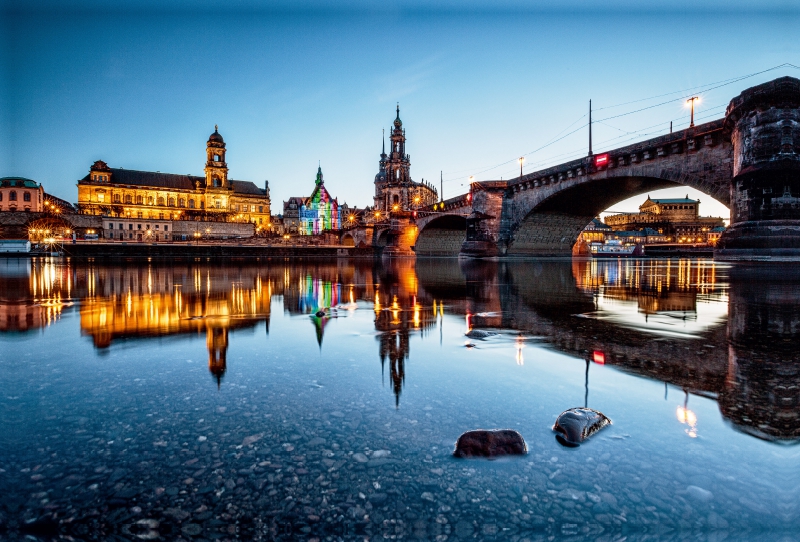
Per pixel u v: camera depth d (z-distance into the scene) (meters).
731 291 12.65
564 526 1.98
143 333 6.64
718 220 164.62
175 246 69.62
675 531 1.92
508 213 55.44
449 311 9.20
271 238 116.75
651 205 177.75
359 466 2.50
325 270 30.11
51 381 4.07
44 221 91.19
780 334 6.24
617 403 3.47
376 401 3.57
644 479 2.36
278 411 3.33
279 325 7.46
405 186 127.06
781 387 3.81
